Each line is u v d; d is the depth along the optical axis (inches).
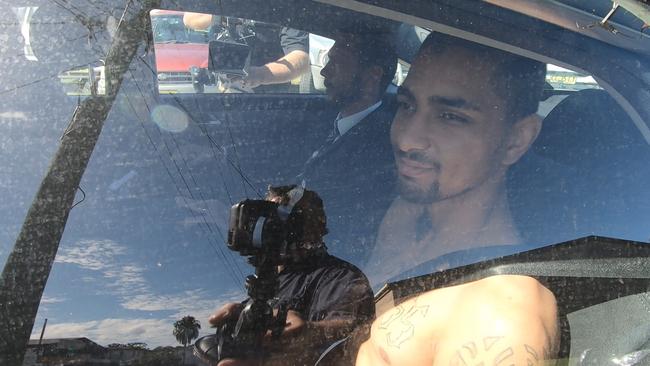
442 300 62.8
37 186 53.2
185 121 57.7
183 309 54.9
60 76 55.2
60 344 52.0
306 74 61.7
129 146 55.9
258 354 56.3
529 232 67.9
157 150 56.5
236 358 55.6
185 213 56.2
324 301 58.7
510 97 68.1
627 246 73.1
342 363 58.9
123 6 57.1
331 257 59.6
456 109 65.4
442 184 64.2
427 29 65.5
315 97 61.9
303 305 58.2
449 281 63.5
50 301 52.2
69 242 53.2
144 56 57.4
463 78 66.0
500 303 64.4
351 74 63.1
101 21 56.5
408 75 64.4
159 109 57.2
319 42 62.2
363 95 63.2
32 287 52.0
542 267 67.9
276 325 57.1
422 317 62.0
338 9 63.2
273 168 59.3
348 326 59.3
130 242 54.6
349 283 59.7
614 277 71.1
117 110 56.0
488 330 63.4
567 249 69.6
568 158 71.4
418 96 64.4
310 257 58.9
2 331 50.9
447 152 64.7
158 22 57.9
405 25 64.7
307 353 57.8
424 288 62.5
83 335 52.6
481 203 65.8
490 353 63.1
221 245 56.6
